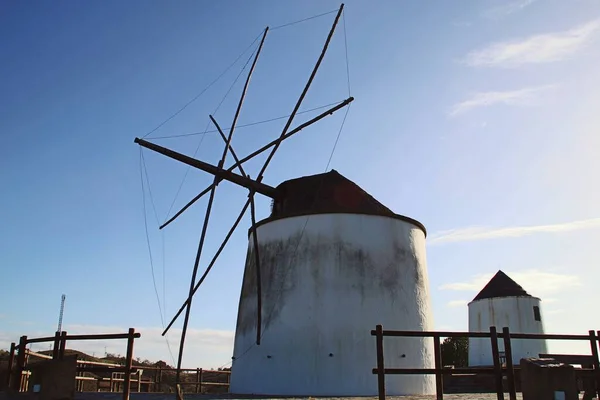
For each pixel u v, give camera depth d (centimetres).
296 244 1850
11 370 1139
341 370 1662
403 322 1783
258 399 1411
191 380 3238
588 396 1086
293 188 2083
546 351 3356
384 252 1844
